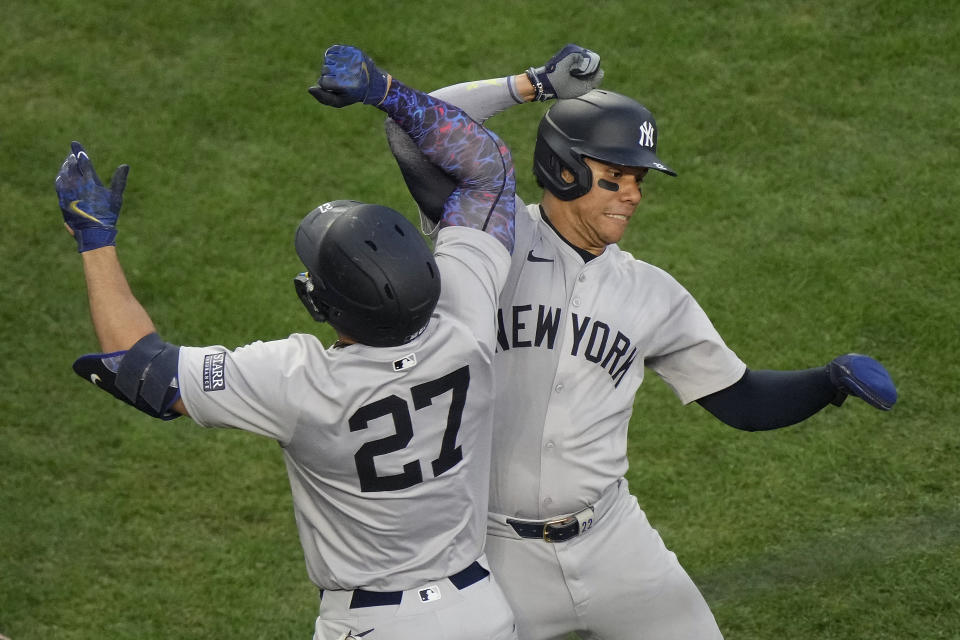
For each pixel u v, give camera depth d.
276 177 29.09
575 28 33.22
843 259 26.50
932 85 31.06
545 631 14.99
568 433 14.19
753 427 15.20
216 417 11.70
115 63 32.19
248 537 21.02
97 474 22.11
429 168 13.66
